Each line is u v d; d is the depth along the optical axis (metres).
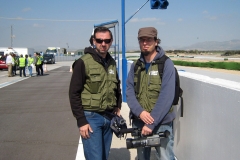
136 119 3.30
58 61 71.44
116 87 3.23
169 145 3.09
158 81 3.00
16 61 23.70
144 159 3.41
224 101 2.40
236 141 2.18
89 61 3.02
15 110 8.65
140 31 3.03
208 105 2.76
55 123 6.95
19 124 6.88
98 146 3.07
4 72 26.92
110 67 3.17
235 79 20.27
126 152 4.84
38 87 14.80
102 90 3.05
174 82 2.92
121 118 3.19
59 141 5.52
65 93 12.44
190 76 3.51
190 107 3.37
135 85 3.19
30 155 4.78
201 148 2.97
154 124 2.91
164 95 2.88
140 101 3.13
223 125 2.42
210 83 2.73
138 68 3.18
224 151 2.39
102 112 3.10
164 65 2.98
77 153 4.84
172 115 3.12
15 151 4.98
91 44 3.34
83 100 3.04
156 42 3.07
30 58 22.52
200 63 38.62
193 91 3.25
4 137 5.81
